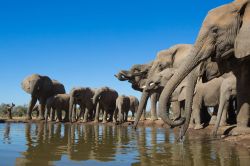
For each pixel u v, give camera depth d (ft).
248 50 30.32
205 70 34.68
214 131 39.60
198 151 25.84
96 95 109.40
